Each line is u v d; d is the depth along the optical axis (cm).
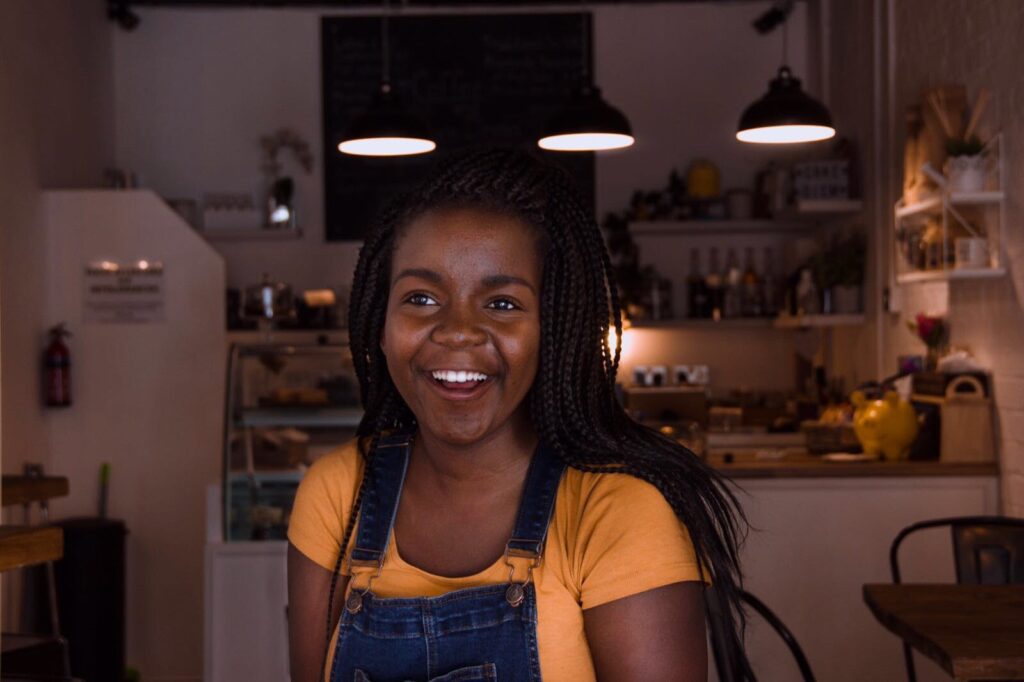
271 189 615
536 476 115
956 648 193
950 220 396
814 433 435
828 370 595
